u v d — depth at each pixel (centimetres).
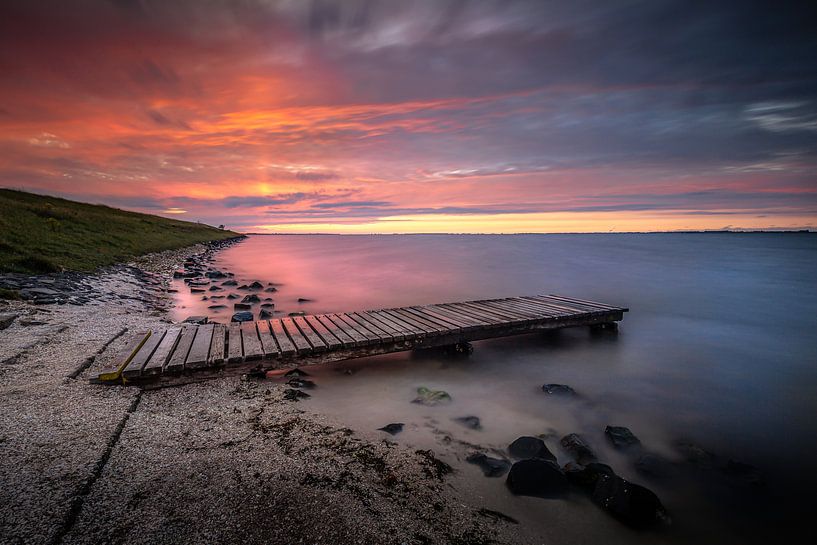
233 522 353
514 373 915
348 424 597
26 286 1176
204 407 603
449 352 986
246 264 3556
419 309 1175
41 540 305
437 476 471
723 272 3100
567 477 484
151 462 434
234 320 1223
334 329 910
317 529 356
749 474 537
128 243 2934
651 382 893
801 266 3519
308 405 653
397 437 565
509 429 638
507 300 1359
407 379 830
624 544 391
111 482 391
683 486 513
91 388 605
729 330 1409
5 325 835
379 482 445
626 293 2212
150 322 1073
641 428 679
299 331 887
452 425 624
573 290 2288
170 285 1975
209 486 402
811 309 1786
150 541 321
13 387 574
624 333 1302
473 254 4697
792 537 429
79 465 406
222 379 721
